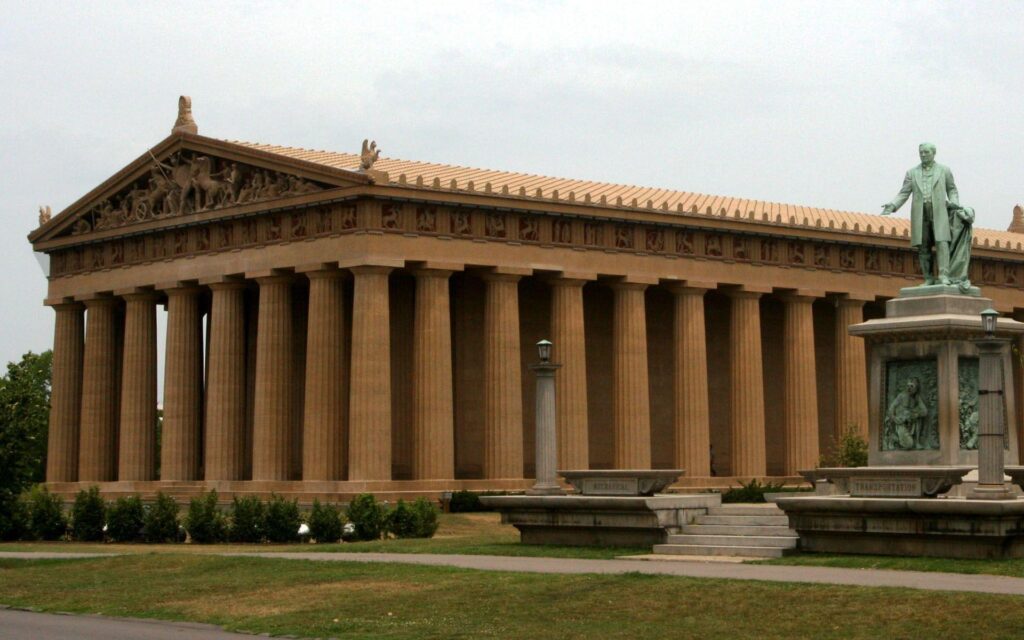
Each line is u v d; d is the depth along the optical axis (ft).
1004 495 176.35
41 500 292.20
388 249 329.11
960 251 219.00
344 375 351.67
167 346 375.04
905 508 178.60
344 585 179.42
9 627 161.27
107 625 163.53
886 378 215.51
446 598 164.86
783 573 169.99
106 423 399.85
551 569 183.62
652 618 147.74
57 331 413.59
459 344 367.04
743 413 382.01
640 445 362.94
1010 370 215.92
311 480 334.85
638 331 365.20
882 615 140.15
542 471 236.22
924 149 220.43
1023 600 141.49
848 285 400.26
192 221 366.02
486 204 339.77
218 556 216.74
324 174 333.21
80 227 402.72
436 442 332.80
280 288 350.84
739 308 383.86
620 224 362.94
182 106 374.22
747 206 411.34
